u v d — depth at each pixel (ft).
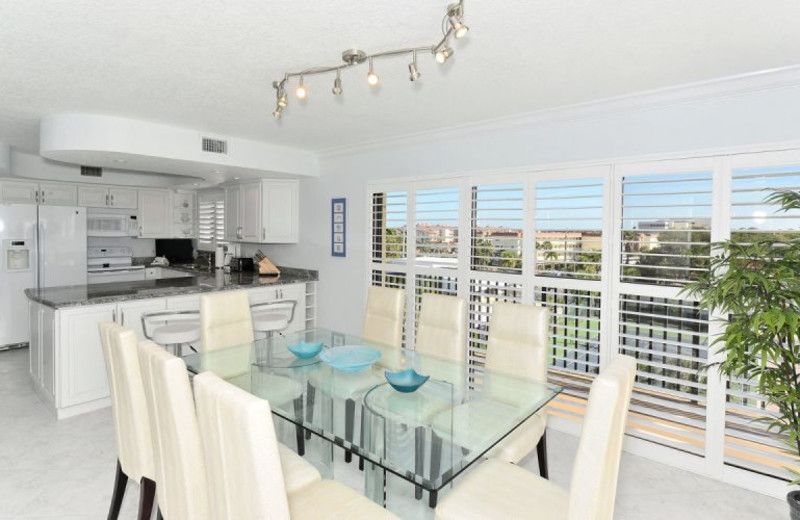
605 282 9.60
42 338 11.06
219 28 6.14
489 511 4.94
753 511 7.42
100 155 11.19
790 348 6.26
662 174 8.89
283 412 6.59
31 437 9.50
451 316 9.41
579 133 9.94
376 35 6.35
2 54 6.98
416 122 11.14
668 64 7.38
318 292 15.80
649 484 8.21
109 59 7.19
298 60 7.24
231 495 4.23
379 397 6.98
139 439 6.10
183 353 12.90
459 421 6.20
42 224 15.88
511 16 5.78
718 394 8.22
